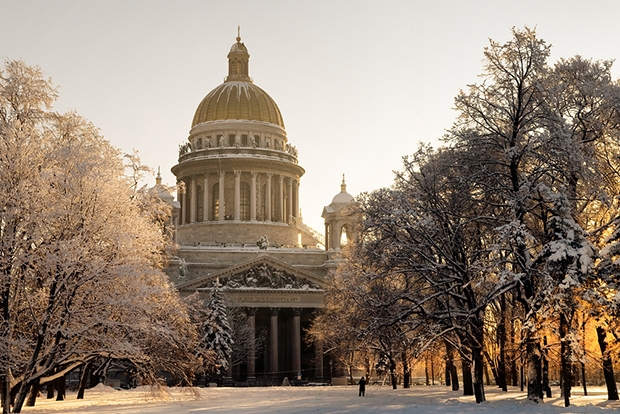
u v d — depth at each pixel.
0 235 45.75
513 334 60.38
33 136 48.00
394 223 51.22
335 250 153.25
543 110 47.66
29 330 48.38
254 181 166.88
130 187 53.59
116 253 47.88
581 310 45.38
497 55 48.69
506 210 51.78
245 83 179.38
